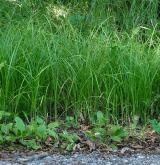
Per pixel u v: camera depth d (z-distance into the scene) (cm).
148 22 795
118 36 711
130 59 634
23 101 604
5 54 615
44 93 615
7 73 595
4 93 593
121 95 614
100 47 650
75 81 611
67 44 659
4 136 530
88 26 764
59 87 615
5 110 591
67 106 614
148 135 575
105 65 628
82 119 603
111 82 618
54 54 626
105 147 535
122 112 611
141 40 716
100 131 557
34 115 596
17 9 794
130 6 829
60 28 709
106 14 801
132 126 584
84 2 838
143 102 619
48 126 555
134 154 524
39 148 524
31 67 617
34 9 806
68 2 847
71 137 541
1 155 504
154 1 807
